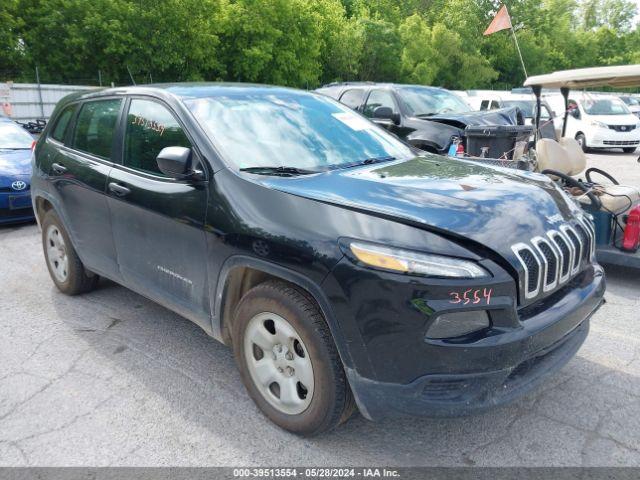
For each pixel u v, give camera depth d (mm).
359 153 3629
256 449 2809
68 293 4852
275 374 2893
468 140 7098
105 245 4043
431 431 2959
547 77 5789
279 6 33688
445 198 2748
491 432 2943
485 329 2420
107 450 2809
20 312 4566
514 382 2561
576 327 2838
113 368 3637
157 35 29406
